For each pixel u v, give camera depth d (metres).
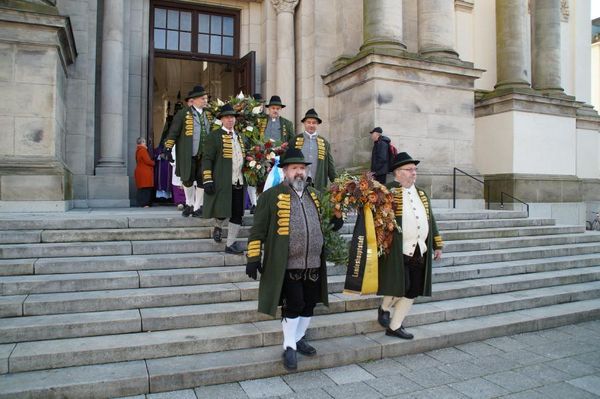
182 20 12.30
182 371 3.87
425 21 11.59
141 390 3.74
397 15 10.93
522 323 5.56
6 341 4.06
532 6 15.11
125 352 4.04
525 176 13.04
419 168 10.70
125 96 10.89
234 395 3.78
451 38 11.63
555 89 14.48
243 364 4.05
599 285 7.12
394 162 4.89
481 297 6.20
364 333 4.99
